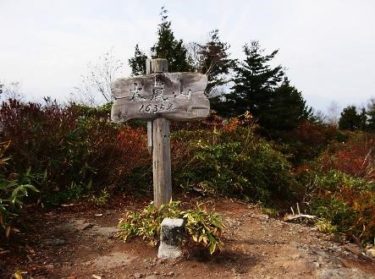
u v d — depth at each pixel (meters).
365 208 6.72
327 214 6.91
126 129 7.78
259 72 19.45
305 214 7.23
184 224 4.22
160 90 4.86
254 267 4.05
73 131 6.26
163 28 18.67
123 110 4.90
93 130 6.74
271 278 3.84
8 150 5.58
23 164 5.70
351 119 34.06
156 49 18.44
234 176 7.48
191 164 7.38
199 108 4.84
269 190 8.34
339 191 8.15
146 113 4.88
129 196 6.54
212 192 7.16
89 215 5.60
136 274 3.88
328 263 4.34
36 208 5.56
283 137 18.81
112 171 6.46
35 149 5.81
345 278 3.98
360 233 6.38
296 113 20.66
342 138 23.17
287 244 4.87
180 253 4.16
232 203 6.97
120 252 4.39
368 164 13.02
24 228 4.75
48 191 5.77
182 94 4.86
